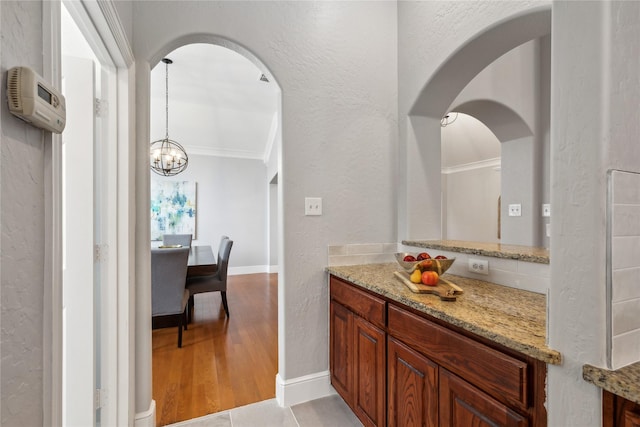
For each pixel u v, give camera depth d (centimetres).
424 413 114
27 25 57
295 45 189
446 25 179
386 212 213
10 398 53
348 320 169
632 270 67
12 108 52
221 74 375
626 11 67
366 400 151
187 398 189
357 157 205
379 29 214
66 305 134
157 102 443
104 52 131
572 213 69
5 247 51
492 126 308
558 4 72
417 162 212
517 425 80
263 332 298
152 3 159
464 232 641
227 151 587
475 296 123
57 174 69
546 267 125
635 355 67
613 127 65
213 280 338
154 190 539
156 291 257
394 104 218
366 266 198
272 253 613
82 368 135
